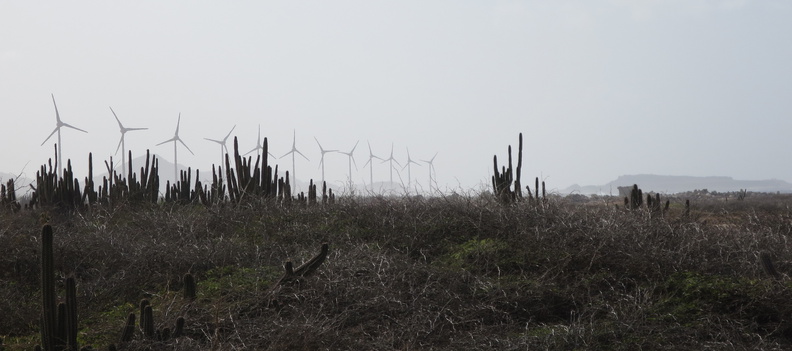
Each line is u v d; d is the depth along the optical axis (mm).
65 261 46219
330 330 32844
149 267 45219
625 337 32406
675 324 33406
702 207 96000
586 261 41031
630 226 44938
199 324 34250
